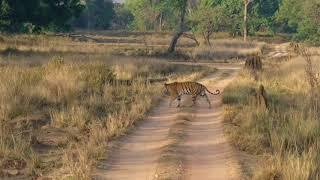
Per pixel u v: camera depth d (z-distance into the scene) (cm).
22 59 3145
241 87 2225
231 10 9088
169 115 1609
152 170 993
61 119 1380
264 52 5888
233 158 1062
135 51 4969
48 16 4306
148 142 1230
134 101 1827
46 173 967
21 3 4156
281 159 974
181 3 5212
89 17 12088
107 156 1087
